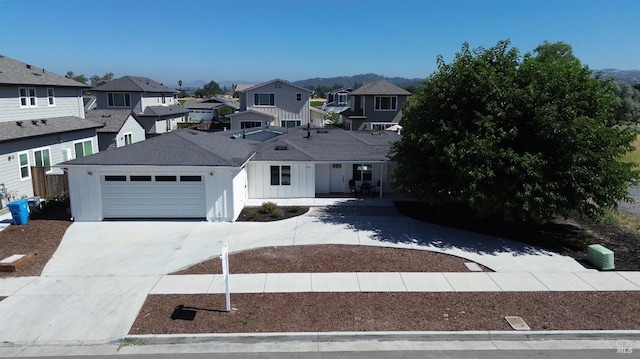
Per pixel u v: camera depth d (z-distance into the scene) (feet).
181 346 27.99
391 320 30.86
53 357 26.86
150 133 146.00
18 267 40.68
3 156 63.26
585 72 50.70
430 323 30.42
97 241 48.85
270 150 72.18
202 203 58.13
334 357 26.68
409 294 35.24
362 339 28.73
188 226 54.90
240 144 76.38
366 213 61.87
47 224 54.70
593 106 48.91
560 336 29.07
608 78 52.70
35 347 27.99
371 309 32.55
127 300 34.19
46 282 37.68
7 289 36.24
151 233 51.96
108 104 154.81
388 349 27.63
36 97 78.59
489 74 49.55
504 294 35.40
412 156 55.62
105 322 30.83
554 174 46.42
